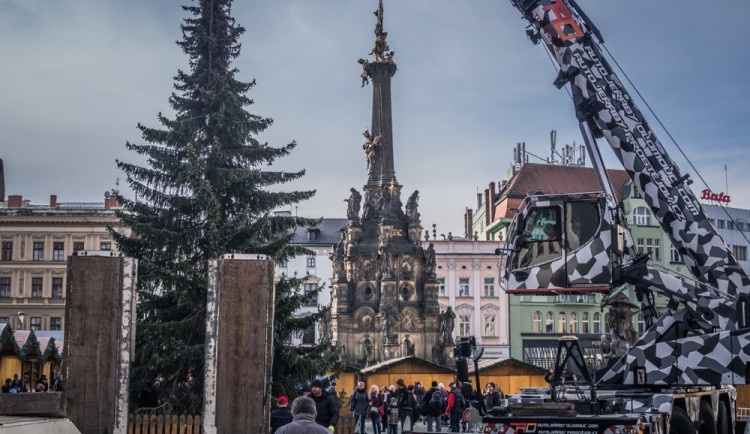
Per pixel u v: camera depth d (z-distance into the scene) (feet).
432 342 225.76
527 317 289.53
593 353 76.23
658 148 64.54
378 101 241.55
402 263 229.04
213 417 52.26
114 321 52.39
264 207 106.01
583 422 45.62
